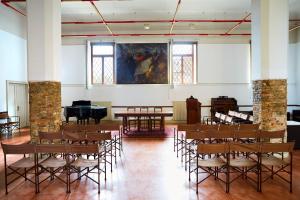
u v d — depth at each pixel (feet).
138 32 45.34
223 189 14.96
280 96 21.90
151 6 34.55
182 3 33.60
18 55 37.91
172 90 45.55
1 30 33.68
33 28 21.50
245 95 45.42
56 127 22.22
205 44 45.29
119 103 45.80
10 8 35.47
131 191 14.70
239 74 45.34
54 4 21.93
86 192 14.56
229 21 39.78
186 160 20.21
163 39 45.32
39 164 14.76
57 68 22.50
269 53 21.77
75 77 45.85
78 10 35.91
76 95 45.80
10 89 36.47
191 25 41.98
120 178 16.81
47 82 21.61
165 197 13.89
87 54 45.37
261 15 21.80
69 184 14.66
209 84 45.47
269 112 21.90
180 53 46.06
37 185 14.55
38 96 21.58
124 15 38.19
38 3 21.42
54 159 15.81
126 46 45.44
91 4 33.14
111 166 18.33
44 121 21.63
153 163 20.18
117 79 45.68
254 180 16.22
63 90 45.85
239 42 45.21
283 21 21.72
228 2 33.40
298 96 43.52
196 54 45.39
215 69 45.47
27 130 37.04
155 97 45.68
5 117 32.89
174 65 46.01
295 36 43.83
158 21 40.34
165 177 16.99
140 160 21.04
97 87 45.78
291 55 44.24
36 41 21.54
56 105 22.31
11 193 14.48
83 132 18.01
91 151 14.14
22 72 39.01
